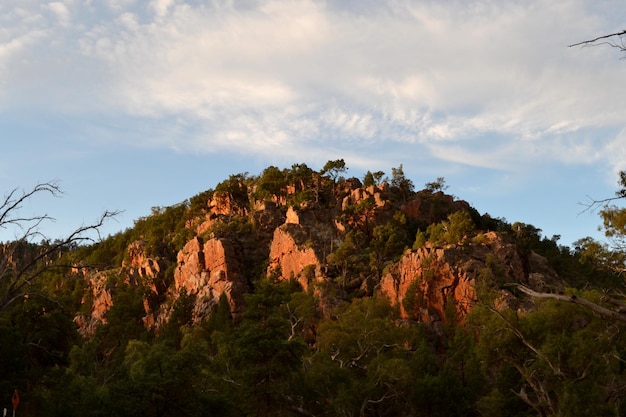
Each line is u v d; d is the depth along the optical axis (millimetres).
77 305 154125
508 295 88625
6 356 44312
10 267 32812
